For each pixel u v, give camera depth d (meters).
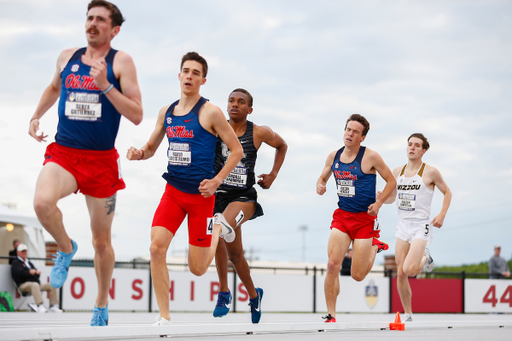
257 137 9.05
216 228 8.01
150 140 7.54
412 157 11.72
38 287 17.47
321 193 10.09
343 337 7.23
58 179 5.90
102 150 6.11
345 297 22.86
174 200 7.17
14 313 15.59
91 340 6.17
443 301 24.61
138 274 19.78
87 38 5.91
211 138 7.14
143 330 6.41
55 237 6.00
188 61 7.04
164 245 7.00
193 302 20.44
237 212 8.60
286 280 22.19
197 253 7.43
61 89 6.09
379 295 23.61
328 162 10.12
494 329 9.81
